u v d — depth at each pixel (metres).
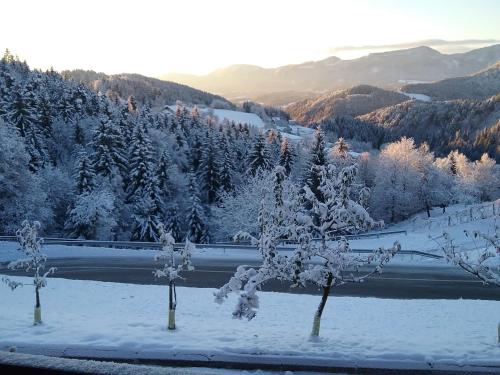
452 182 84.31
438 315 14.21
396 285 20.72
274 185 10.39
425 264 27.09
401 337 10.95
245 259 28.17
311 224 10.39
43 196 40.91
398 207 72.00
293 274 10.32
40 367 2.09
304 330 11.86
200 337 10.36
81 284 18.66
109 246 34.53
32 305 14.95
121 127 63.94
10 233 38.88
